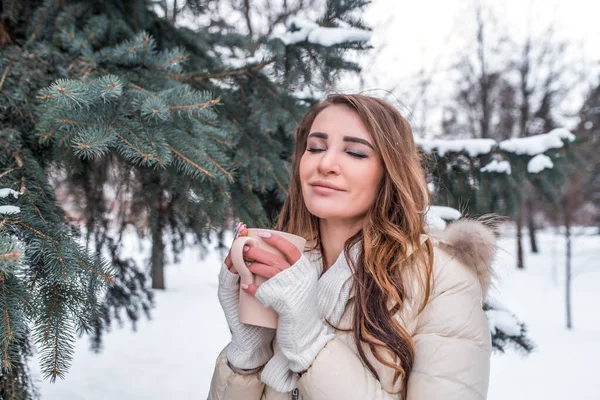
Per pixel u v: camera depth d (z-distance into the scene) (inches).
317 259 39.3
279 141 77.2
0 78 53.2
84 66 59.1
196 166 49.6
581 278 382.0
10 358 36.1
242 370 35.6
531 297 309.1
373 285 33.4
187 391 133.1
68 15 68.4
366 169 34.0
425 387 29.6
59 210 52.1
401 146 35.9
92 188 79.8
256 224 68.9
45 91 43.1
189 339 183.0
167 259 98.3
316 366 29.8
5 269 31.4
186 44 87.6
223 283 33.5
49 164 59.0
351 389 29.2
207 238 77.8
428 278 31.7
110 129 45.9
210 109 56.4
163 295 262.4
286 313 29.0
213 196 62.4
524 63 394.6
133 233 91.2
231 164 57.1
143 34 58.2
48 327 37.5
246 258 30.3
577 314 260.4
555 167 76.1
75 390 125.2
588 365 167.8
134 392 128.8
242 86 72.7
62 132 45.8
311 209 34.8
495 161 75.1
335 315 34.5
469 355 30.1
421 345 31.1
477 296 32.8
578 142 75.7
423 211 37.3
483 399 30.0
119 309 92.5
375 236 34.7
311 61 67.5
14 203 43.7
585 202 306.7
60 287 39.7
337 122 34.6
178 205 69.7
